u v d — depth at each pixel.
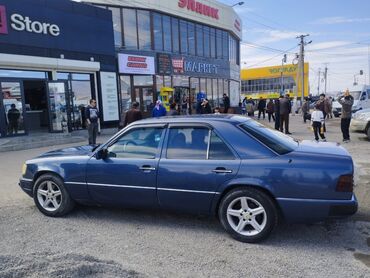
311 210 3.95
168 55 23.56
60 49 15.14
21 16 13.54
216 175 4.23
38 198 5.32
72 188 5.08
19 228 4.79
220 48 30.33
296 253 3.89
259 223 4.17
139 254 3.94
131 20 21.23
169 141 4.64
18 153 11.57
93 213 5.35
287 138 4.85
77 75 16.33
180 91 24.95
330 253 3.87
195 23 26.69
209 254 3.92
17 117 13.88
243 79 73.00
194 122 4.59
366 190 6.20
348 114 12.02
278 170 4.02
